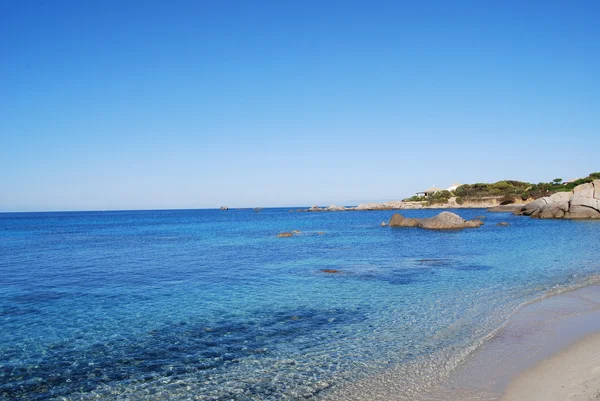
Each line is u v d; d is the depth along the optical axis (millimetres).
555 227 58469
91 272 26594
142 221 131000
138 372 10680
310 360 11219
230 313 16016
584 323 13578
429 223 60906
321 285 21125
